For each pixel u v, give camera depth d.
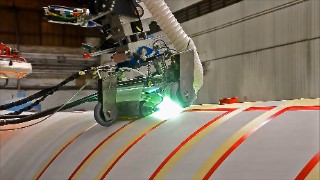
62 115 5.33
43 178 3.64
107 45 4.30
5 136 5.12
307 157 2.00
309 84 11.16
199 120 3.09
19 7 20.02
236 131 2.61
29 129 5.09
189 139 2.84
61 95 20.44
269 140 2.29
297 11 11.51
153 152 2.93
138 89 3.66
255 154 2.25
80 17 4.07
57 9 3.97
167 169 2.65
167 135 3.08
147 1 3.73
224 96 14.58
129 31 4.03
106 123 3.77
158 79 3.64
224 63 14.55
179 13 17.09
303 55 11.35
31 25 20.42
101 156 3.31
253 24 13.15
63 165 3.57
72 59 21.05
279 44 12.17
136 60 4.00
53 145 4.16
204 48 15.61
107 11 3.93
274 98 12.38
